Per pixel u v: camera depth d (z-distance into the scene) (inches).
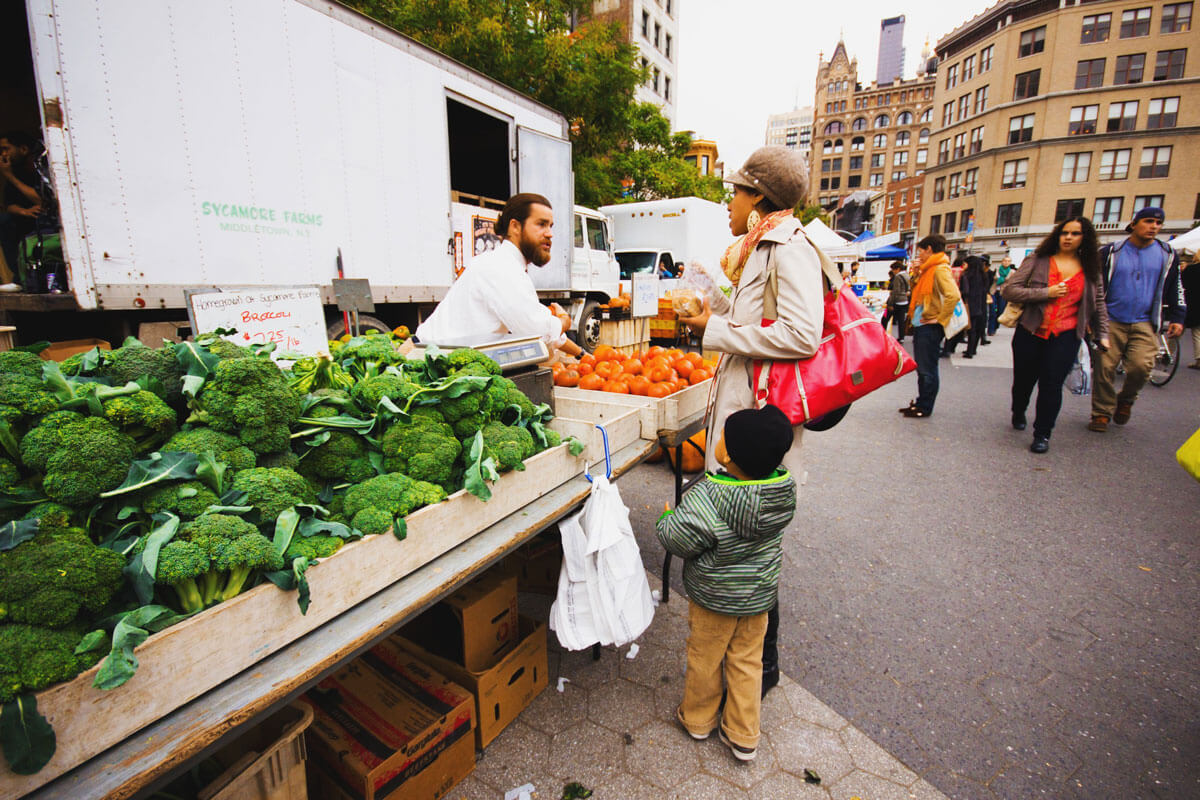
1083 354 233.0
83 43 125.3
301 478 57.4
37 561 38.3
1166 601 120.6
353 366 83.4
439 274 231.6
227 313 85.9
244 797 50.1
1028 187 1745.8
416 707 74.3
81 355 56.4
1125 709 91.9
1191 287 328.5
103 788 34.8
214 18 148.7
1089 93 1612.9
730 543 74.2
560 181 314.0
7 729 32.8
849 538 149.5
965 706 92.9
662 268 536.4
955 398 305.3
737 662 78.7
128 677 37.1
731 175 88.3
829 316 85.3
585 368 136.7
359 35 189.8
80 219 127.6
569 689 95.3
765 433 71.7
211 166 150.5
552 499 79.7
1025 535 150.4
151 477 47.8
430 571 60.5
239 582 46.3
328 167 182.2
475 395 72.4
